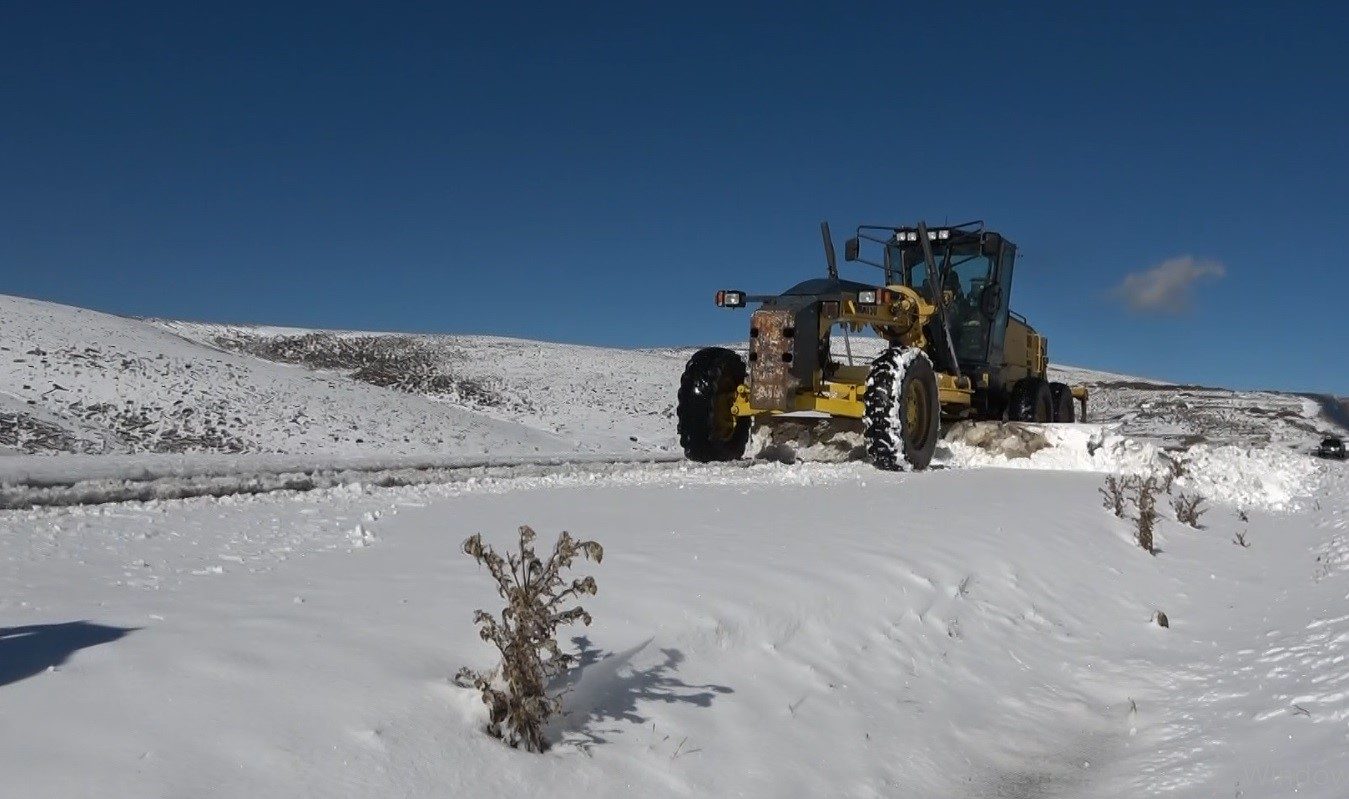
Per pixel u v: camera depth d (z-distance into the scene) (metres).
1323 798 3.44
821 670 4.48
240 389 24.50
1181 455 13.36
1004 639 5.60
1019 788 4.03
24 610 3.78
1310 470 13.41
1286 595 7.11
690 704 3.81
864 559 5.70
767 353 11.01
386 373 38.16
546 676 3.42
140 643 3.37
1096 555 7.52
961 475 10.63
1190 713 4.80
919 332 12.25
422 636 3.72
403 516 6.40
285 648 3.43
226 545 5.29
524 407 34.81
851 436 11.97
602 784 3.21
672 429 33.50
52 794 2.42
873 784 3.77
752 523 6.48
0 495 6.59
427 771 2.93
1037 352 15.86
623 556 5.16
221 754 2.73
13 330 24.56
